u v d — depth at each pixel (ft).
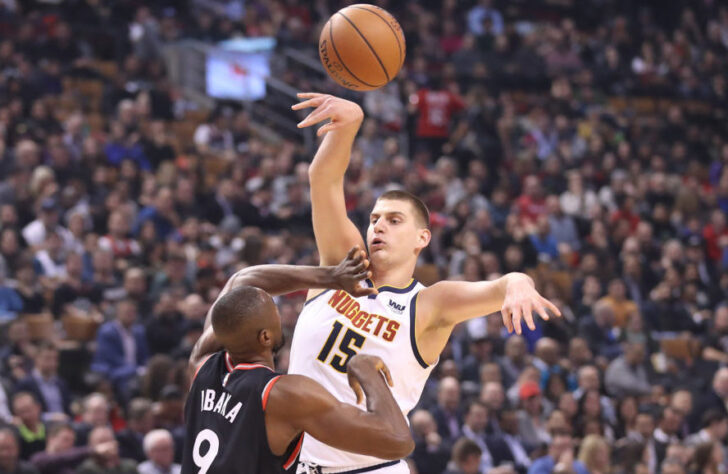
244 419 11.60
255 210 46.96
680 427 37.32
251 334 11.95
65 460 26.61
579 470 31.35
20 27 62.75
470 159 60.08
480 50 73.67
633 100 77.05
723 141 75.20
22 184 42.68
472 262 42.42
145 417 29.07
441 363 36.96
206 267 37.63
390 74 14.58
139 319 36.01
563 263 49.03
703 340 45.42
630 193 58.70
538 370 35.27
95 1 68.18
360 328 13.58
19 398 28.25
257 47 68.44
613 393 38.86
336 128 13.44
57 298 36.58
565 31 76.59
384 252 13.99
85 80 59.62
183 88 66.39
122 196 43.70
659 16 89.97
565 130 64.69
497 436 32.86
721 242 56.54
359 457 13.42
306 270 12.84
